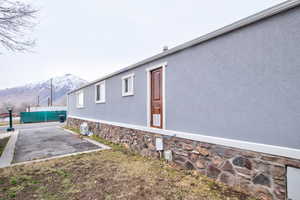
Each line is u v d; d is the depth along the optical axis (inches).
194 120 142.6
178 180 126.4
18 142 280.7
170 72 167.5
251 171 103.3
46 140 295.9
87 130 358.3
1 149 230.7
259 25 102.4
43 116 776.3
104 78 304.3
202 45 136.3
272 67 96.7
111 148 230.5
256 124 103.0
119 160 175.6
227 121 118.3
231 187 112.7
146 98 202.7
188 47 148.3
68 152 211.0
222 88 121.6
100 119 325.4
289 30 90.5
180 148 154.0
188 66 148.4
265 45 99.6
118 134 257.3
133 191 110.5
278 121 94.0
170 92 167.3
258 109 102.2
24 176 134.9
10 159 181.9
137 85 219.1
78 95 461.4
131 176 134.1
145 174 138.0
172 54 165.3
